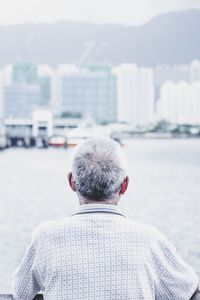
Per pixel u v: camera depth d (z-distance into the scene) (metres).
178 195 21.05
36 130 48.97
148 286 1.36
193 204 18.44
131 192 22.11
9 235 12.68
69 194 21.89
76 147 1.43
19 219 15.95
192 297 1.42
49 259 1.37
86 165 1.38
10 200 20.34
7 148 49.31
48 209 18.19
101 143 1.40
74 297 1.34
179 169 32.50
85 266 1.36
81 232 1.38
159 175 29.11
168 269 1.39
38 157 42.34
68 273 1.35
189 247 10.75
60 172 31.06
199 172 30.47
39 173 30.77
